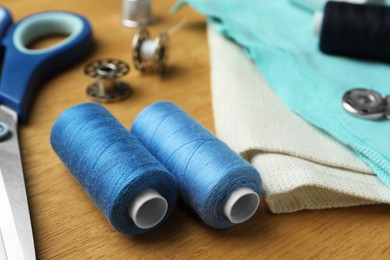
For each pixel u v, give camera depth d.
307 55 0.66
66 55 0.68
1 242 0.42
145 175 0.41
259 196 0.46
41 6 0.85
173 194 0.45
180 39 0.78
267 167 0.48
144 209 0.44
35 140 0.56
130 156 0.43
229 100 0.58
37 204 0.48
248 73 0.64
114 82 0.64
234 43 0.71
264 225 0.46
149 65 0.69
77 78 0.67
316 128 0.55
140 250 0.44
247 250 0.44
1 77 0.61
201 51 0.75
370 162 0.50
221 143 0.46
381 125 0.54
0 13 0.75
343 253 0.44
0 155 0.51
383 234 0.46
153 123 0.48
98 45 0.75
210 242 0.45
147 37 0.69
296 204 0.48
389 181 0.48
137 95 0.64
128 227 0.43
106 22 0.82
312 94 0.59
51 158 0.54
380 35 0.63
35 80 0.63
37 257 0.43
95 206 0.48
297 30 0.73
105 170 0.42
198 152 0.44
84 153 0.44
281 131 0.53
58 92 0.64
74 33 0.71
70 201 0.48
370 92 0.58
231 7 0.77
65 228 0.46
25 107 0.59
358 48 0.65
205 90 0.65
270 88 0.62
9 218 0.44
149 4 0.81
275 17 0.76
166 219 0.47
